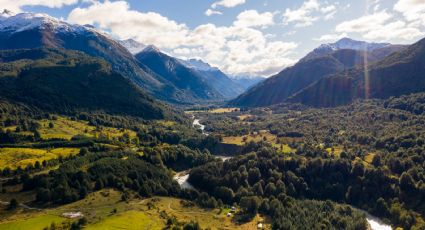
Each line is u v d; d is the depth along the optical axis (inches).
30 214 6373.0
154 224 6200.8
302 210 7224.4
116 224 6008.9
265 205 7514.8
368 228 7022.6
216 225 6688.0
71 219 6166.3
